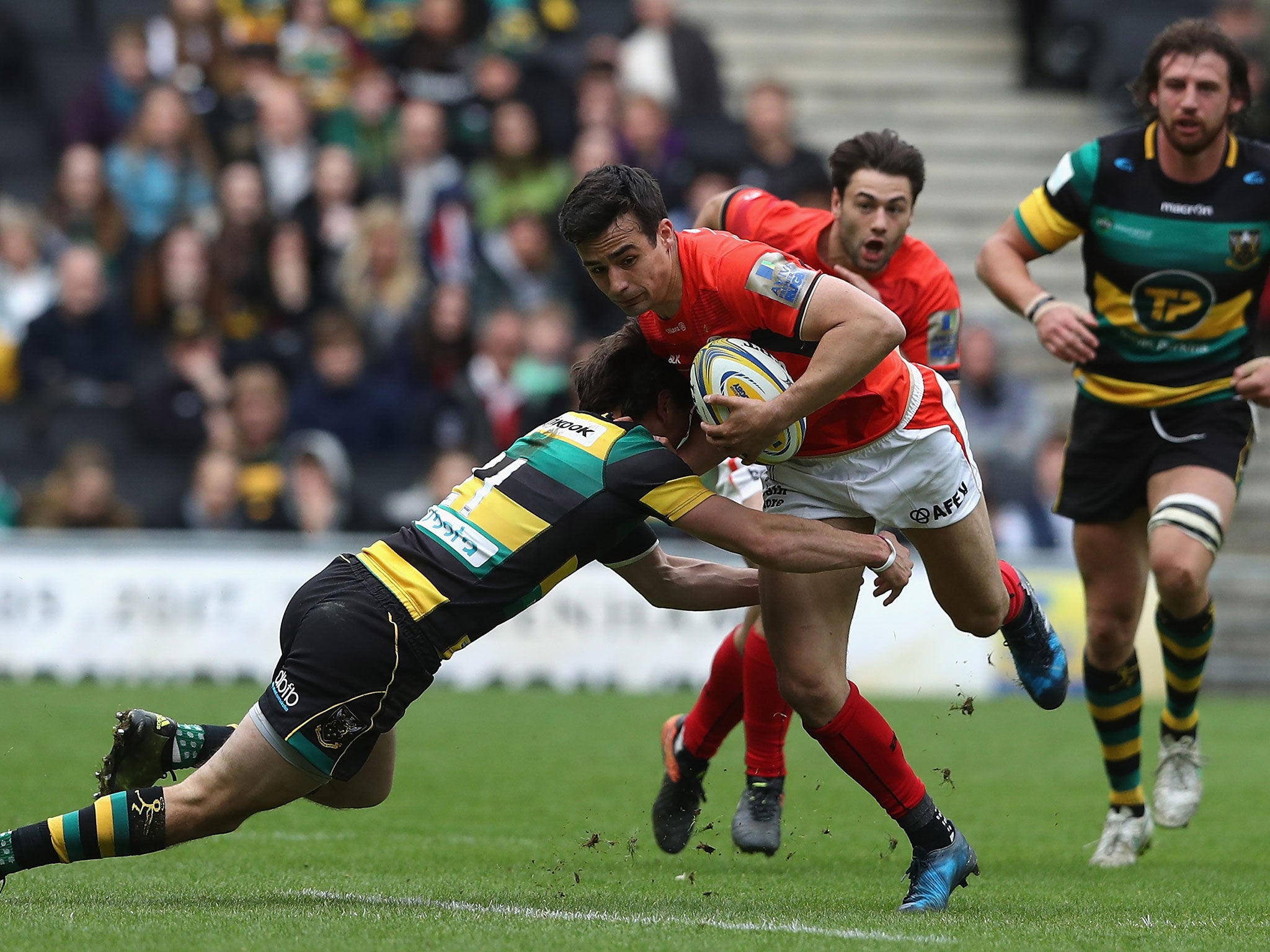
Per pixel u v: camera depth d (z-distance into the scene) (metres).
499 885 16.95
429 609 14.83
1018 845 21.00
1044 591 38.06
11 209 46.47
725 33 63.12
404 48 52.19
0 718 29.84
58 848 14.61
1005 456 43.03
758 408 14.59
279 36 52.00
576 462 15.20
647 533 16.59
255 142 48.75
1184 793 20.44
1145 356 20.11
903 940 13.60
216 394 42.59
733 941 13.37
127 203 47.66
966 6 65.19
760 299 14.79
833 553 14.91
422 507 39.81
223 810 14.68
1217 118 19.16
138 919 14.01
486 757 27.50
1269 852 20.62
